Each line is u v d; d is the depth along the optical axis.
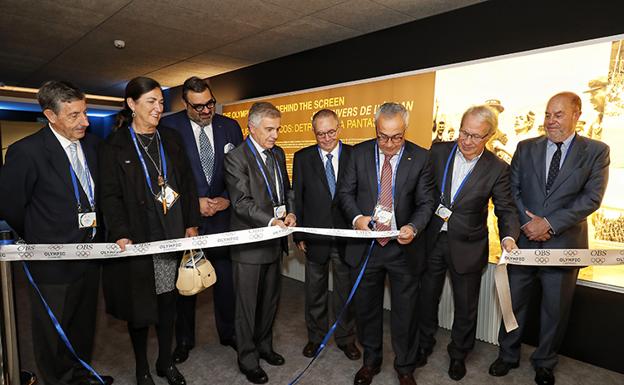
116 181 1.87
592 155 2.13
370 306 2.17
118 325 3.14
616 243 2.37
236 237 2.01
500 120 2.75
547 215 2.20
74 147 1.89
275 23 3.46
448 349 2.43
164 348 2.20
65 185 1.83
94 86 6.75
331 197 2.48
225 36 3.86
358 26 3.49
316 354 2.38
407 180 2.02
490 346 2.84
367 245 2.09
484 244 2.22
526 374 2.44
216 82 5.60
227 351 2.70
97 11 3.27
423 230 2.09
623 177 2.31
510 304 2.12
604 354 2.55
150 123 1.90
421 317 2.49
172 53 4.52
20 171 1.75
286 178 2.47
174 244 1.93
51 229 1.84
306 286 2.64
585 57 2.38
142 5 3.12
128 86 1.87
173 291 2.12
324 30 3.61
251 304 2.22
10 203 1.77
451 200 2.22
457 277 2.25
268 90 4.81
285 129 4.31
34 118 9.57
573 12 2.49
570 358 2.67
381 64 3.59
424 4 2.96
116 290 1.94
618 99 2.29
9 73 5.79
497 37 2.84
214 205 2.44
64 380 2.05
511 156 2.72
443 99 3.02
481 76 2.81
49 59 4.91
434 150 2.36
